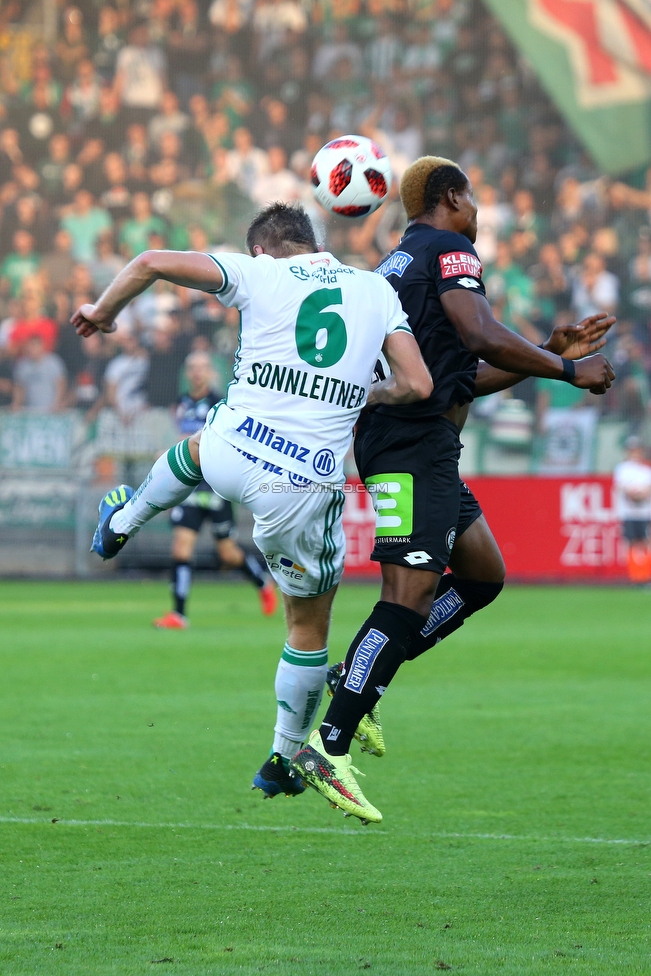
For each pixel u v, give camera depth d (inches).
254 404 521.7
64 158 3265.3
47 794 678.5
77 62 3373.5
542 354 543.8
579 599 2087.8
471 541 613.0
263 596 1737.2
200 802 666.2
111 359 2883.9
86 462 2672.2
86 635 1488.7
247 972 403.9
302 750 531.5
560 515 2442.2
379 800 676.1
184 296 2891.2
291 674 561.3
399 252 584.7
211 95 3326.8
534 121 3184.1
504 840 591.5
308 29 3356.3
